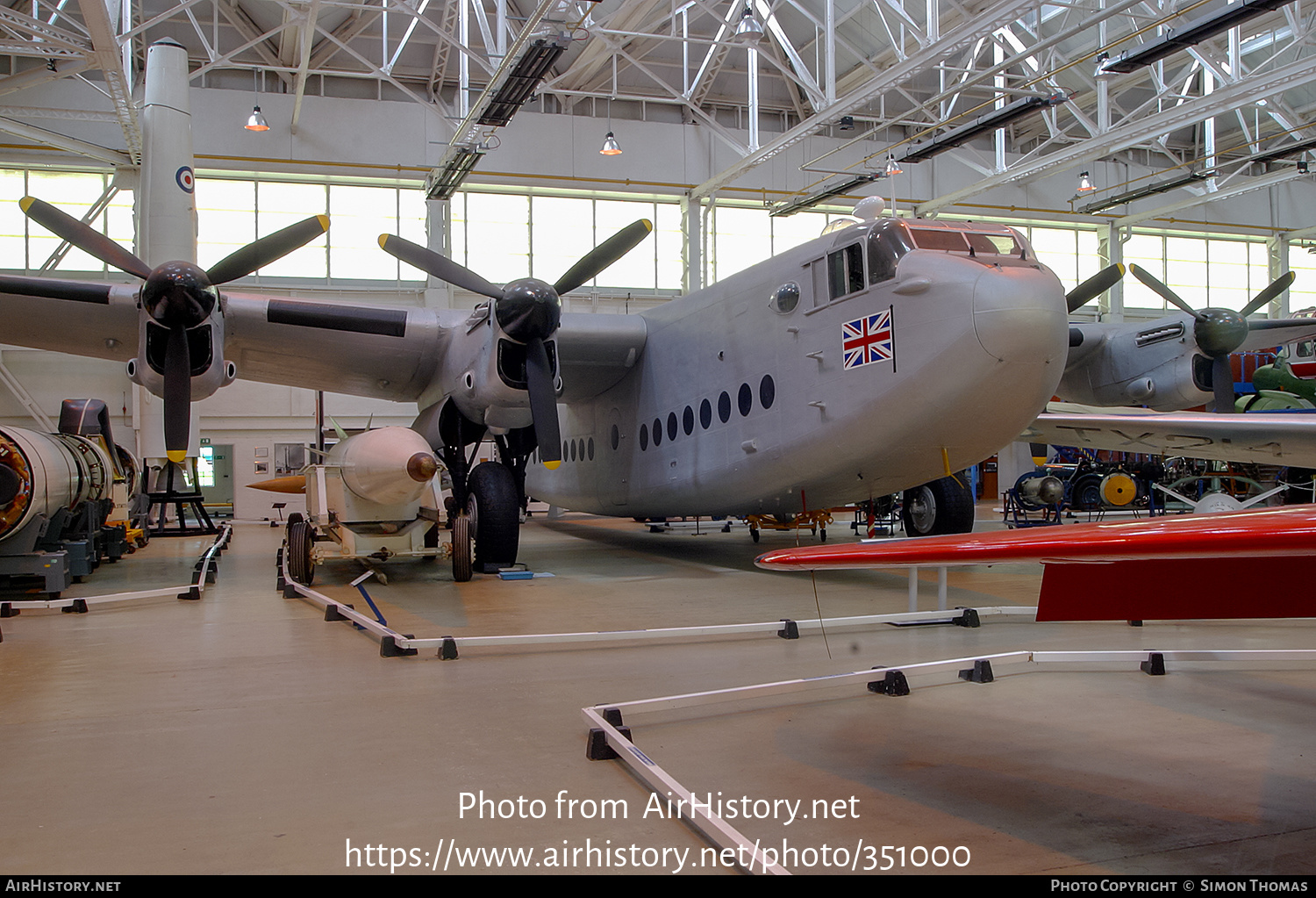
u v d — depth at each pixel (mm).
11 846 2877
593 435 14117
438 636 6570
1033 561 2430
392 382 12516
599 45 22266
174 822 3080
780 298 9422
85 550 10133
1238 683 4895
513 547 10641
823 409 8812
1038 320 7391
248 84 23297
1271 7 12602
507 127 24391
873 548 2762
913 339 7852
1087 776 3422
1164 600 2852
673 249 26438
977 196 27656
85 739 4090
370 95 24141
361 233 24016
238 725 4301
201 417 23672
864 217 9094
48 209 9117
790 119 27188
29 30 14656
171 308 8805
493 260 24938
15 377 21938
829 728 4117
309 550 9430
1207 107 17672
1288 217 30547
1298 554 2070
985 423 7973
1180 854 2707
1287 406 15188
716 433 10570
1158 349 12828
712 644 6219
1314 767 3502
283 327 10773
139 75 22422
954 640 6270
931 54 15523
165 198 17828
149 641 6520
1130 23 21000
